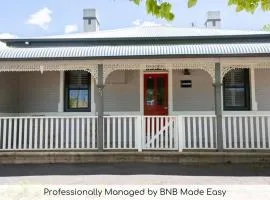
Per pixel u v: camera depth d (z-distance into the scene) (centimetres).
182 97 1281
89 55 1072
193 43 1210
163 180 812
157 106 1289
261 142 1188
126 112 1288
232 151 1062
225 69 1077
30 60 1074
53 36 1438
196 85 1284
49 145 1177
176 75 1291
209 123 1186
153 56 1052
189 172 909
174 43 1217
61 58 1067
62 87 1301
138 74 1301
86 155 1064
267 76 1255
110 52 1096
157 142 1082
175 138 1082
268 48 1075
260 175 872
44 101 1302
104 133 1152
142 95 1291
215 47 1116
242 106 1249
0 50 1148
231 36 1206
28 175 884
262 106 1245
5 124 1098
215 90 1067
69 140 1229
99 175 877
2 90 1214
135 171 926
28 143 1208
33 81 1313
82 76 1302
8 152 1079
